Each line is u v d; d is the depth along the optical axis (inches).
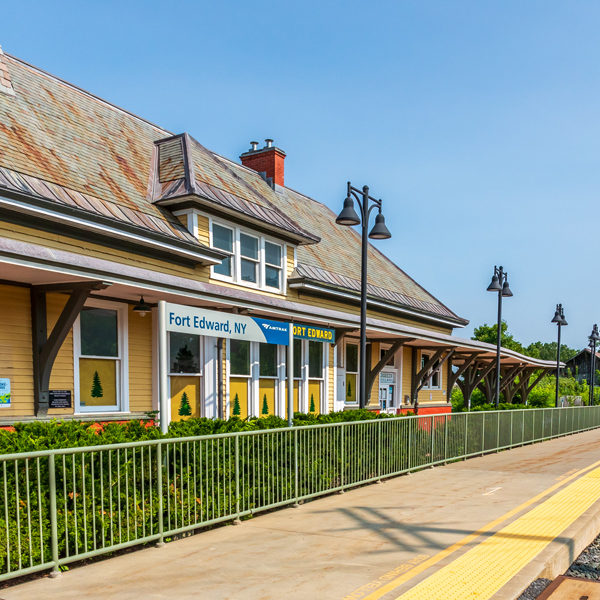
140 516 234.2
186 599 178.5
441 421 503.8
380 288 820.0
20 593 182.7
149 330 456.4
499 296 841.5
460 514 296.5
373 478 394.6
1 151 407.8
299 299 649.6
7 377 352.5
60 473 206.5
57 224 391.5
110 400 426.3
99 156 520.1
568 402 1734.7
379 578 197.3
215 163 639.1
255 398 550.3
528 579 194.2
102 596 180.7
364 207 502.3
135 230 434.3
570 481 406.6
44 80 562.9
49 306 381.4
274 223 584.7
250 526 272.7
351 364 748.6
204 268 519.8
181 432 278.8
